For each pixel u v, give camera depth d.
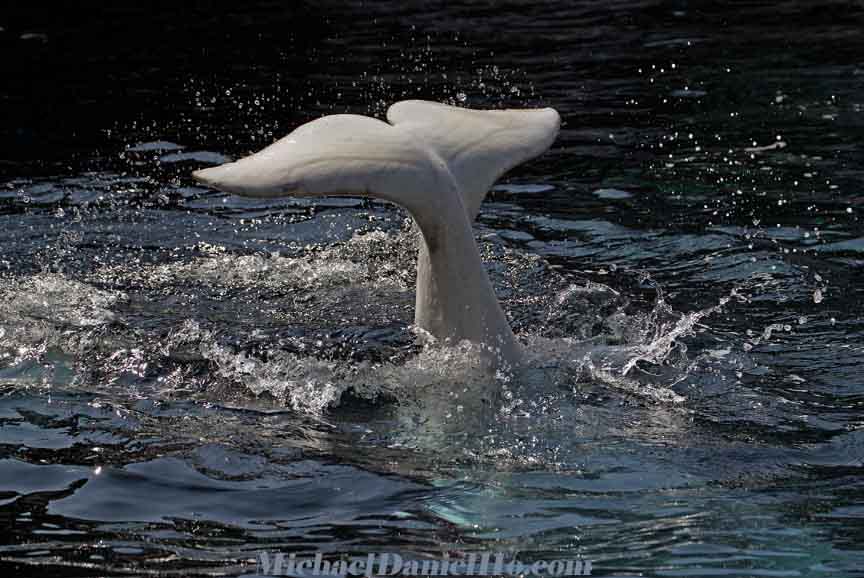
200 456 16.72
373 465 16.36
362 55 40.12
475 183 18.00
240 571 13.85
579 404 17.66
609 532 14.61
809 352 19.56
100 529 14.90
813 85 35.25
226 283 22.19
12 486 15.97
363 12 46.59
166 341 19.84
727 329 20.44
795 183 27.80
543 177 29.12
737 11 45.06
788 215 25.94
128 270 22.88
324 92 35.56
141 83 36.81
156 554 14.27
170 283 22.22
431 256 17.62
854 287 22.19
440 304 17.80
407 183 16.91
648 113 33.56
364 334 19.77
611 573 13.69
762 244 24.41
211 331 20.02
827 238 24.64
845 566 13.70
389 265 23.28
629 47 40.66
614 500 15.38
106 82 37.00
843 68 36.75
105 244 24.27
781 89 35.06
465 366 17.81
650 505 15.23
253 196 15.78
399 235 25.16
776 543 14.26
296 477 16.12
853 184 27.53
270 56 40.03
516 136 18.73
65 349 19.72
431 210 17.16
